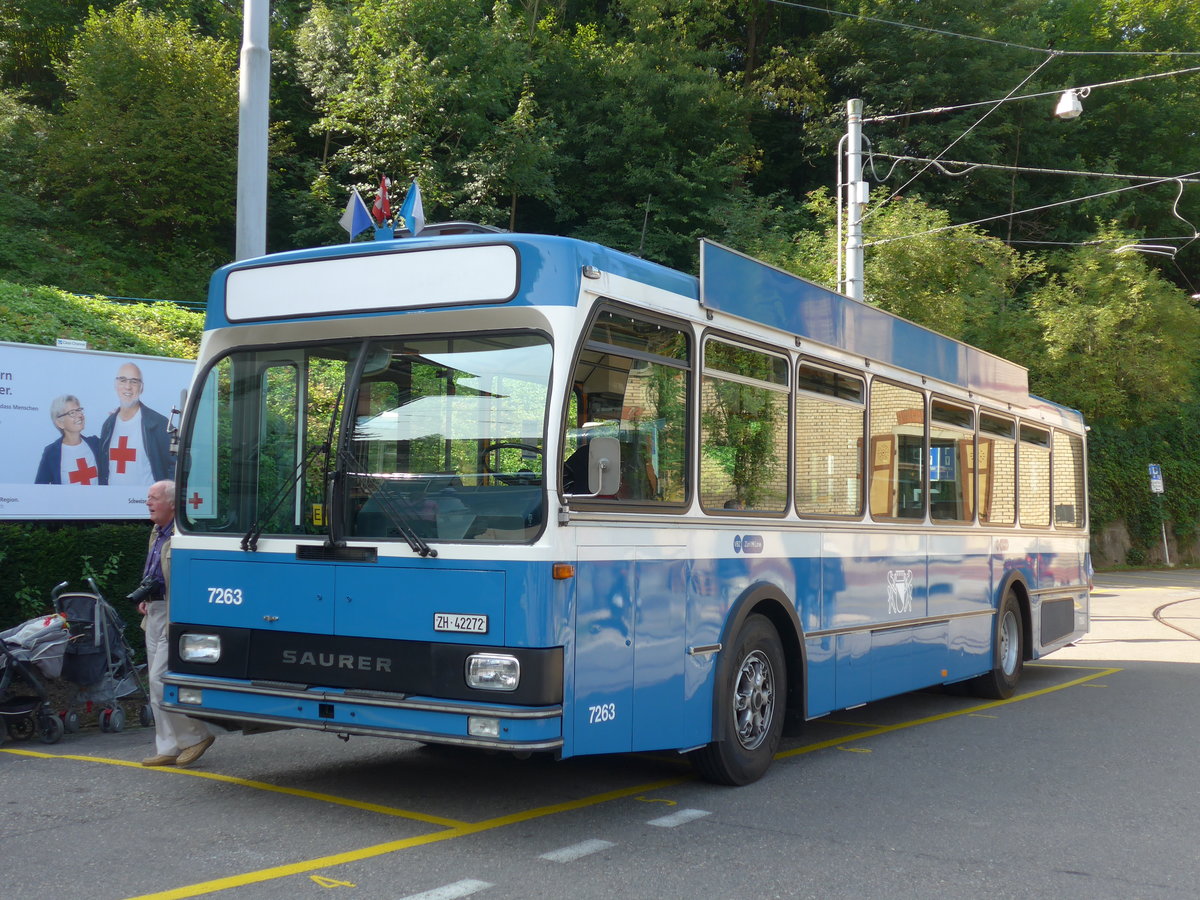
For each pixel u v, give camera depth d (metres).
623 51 37.94
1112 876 5.40
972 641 10.80
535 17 39.47
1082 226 42.91
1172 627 19.20
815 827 6.11
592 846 5.55
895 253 28.89
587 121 37.12
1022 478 12.38
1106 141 46.28
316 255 6.26
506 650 5.40
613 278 5.98
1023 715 10.49
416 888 4.81
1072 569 14.06
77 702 8.30
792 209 38.16
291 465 6.17
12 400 10.53
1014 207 42.69
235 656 6.16
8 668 7.74
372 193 29.03
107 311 15.73
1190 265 49.72
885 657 8.96
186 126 28.64
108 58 28.64
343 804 6.27
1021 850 5.81
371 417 5.98
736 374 7.07
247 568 6.16
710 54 38.97
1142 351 35.38
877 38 40.78
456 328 5.88
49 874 4.92
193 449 6.49
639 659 6.03
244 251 10.62
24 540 9.74
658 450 6.30
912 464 9.61
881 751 8.54
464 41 30.84
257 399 6.37
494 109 31.20
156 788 6.59
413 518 5.75
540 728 5.33
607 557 5.82
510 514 5.55
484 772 7.21
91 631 8.18
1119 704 11.22
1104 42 47.31
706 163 35.31
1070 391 34.62
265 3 10.72
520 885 4.91
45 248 26.19
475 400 5.75
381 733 5.61
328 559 5.90
